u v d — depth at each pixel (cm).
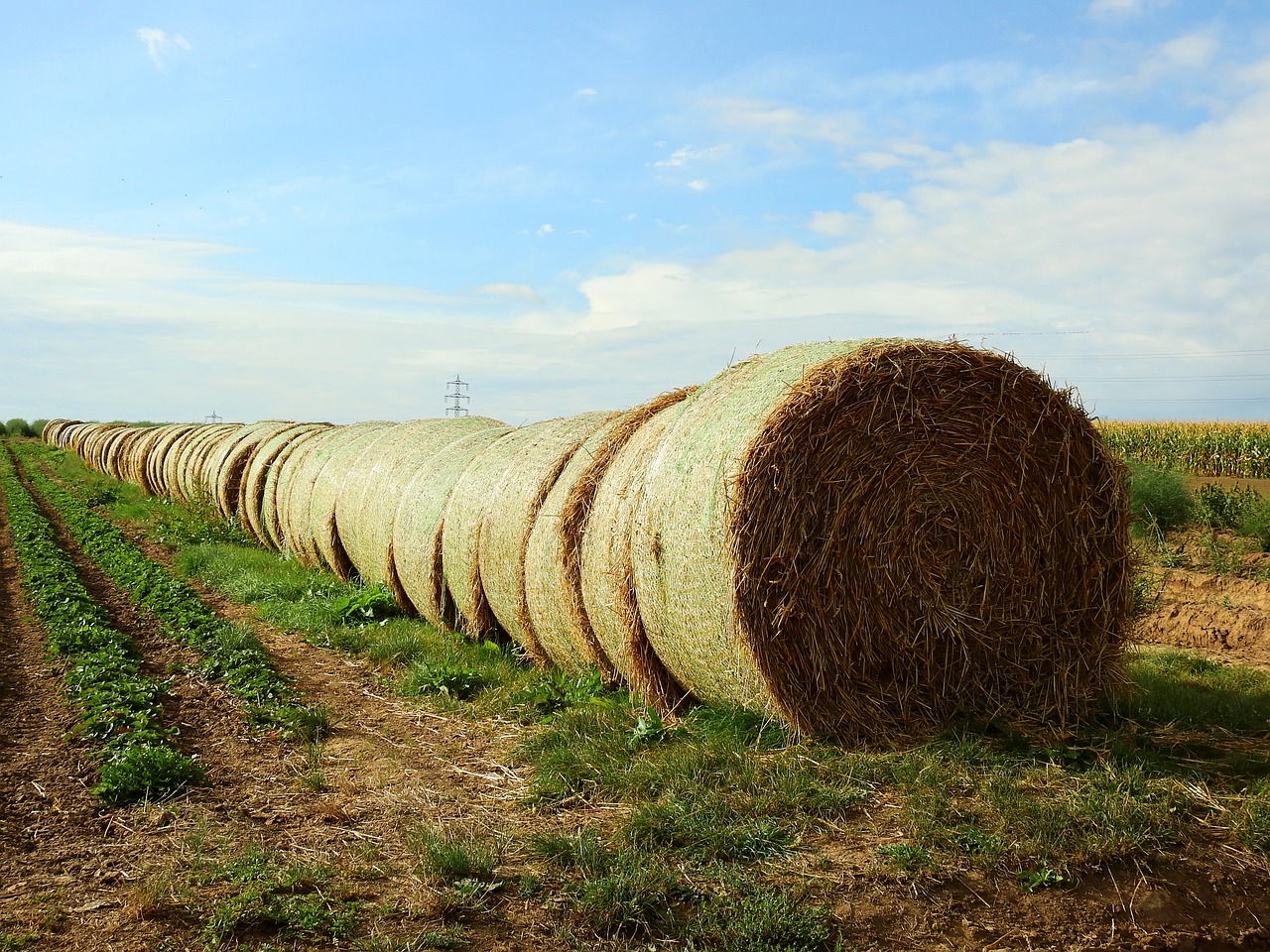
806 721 661
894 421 673
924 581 685
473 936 442
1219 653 1044
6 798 618
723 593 659
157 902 461
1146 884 487
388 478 1264
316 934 439
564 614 857
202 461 2370
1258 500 1952
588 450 875
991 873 493
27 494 2864
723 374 786
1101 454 709
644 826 536
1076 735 681
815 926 443
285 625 1165
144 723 741
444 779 654
